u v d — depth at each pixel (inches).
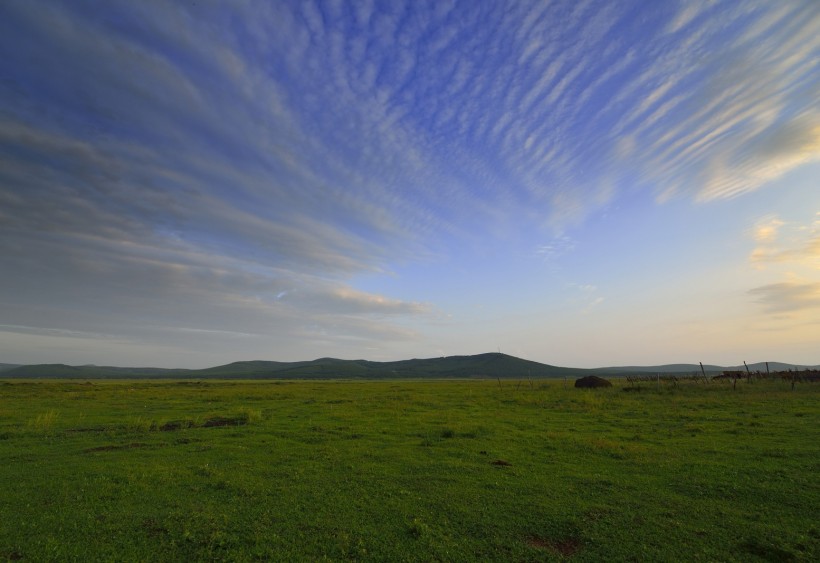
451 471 534.0
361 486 472.7
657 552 315.0
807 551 311.7
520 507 405.7
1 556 308.5
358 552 318.7
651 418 957.8
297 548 324.8
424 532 350.3
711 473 502.0
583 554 315.9
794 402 1129.4
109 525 364.5
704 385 1653.5
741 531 347.6
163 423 937.5
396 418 1027.3
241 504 416.8
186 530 353.1
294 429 860.6
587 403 1273.4
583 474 514.3
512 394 1718.8
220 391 2075.5
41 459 604.1
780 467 516.1
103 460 597.6
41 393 1854.1
